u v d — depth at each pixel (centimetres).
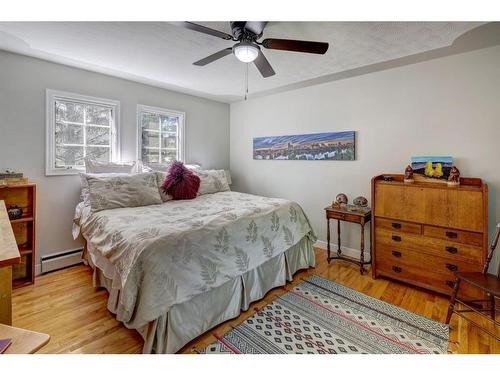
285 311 205
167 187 286
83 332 174
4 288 108
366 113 298
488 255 190
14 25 188
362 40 208
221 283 179
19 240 245
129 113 323
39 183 260
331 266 294
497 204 224
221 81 324
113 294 187
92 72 289
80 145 290
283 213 254
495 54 221
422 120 261
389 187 251
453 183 221
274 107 389
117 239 179
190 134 396
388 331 182
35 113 254
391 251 252
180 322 158
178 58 250
